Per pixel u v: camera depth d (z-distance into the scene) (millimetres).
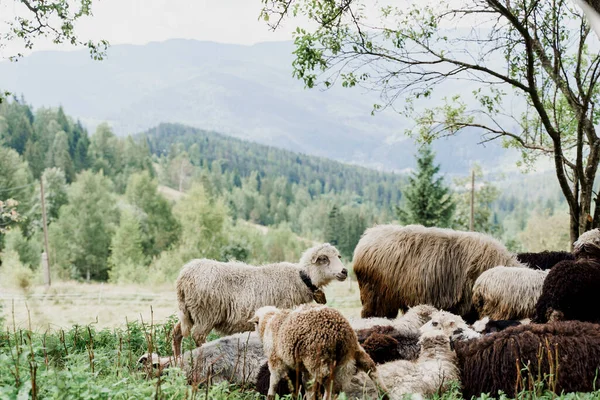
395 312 8445
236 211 128625
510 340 5441
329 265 7660
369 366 5031
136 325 8359
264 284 7582
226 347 6324
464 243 8141
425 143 11680
